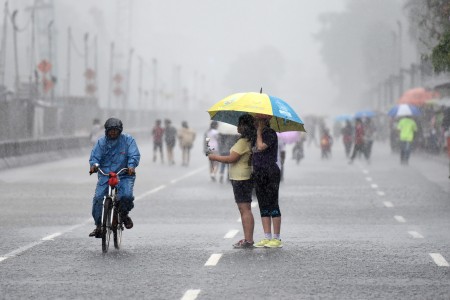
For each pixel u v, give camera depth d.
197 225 40.12
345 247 32.41
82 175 74.69
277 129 33.41
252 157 31.89
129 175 31.55
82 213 45.59
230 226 39.75
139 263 28.42
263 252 31.06
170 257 29.80
